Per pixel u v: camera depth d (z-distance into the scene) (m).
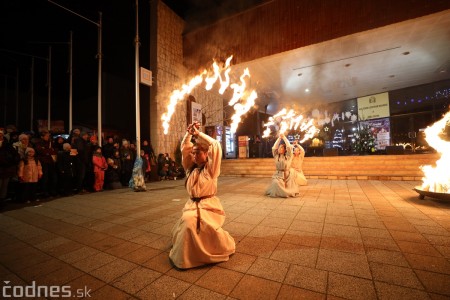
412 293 2.03
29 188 6.51
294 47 11.45
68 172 7.38
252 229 3.77
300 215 4.52
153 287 2.25
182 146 2.98
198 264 2.61
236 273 2.45
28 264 2.81
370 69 14.01
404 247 2.95
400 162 10.13
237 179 11.49
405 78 15.70
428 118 17.22
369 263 2.57
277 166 6.56
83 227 4.14
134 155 9.86
